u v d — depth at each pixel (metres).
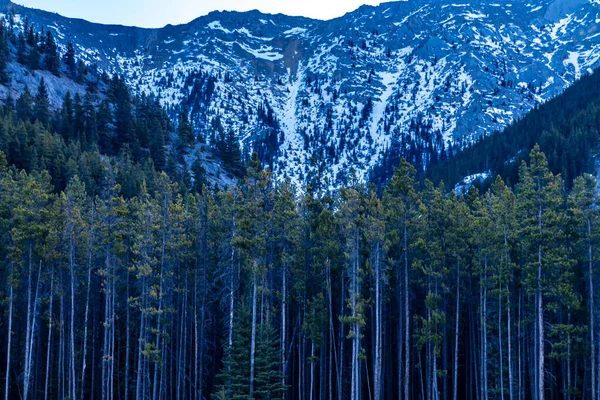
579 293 51.91
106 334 59.41
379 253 53.78
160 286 56.19
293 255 58.47
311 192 62.06
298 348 64.75
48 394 64.19
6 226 54.47
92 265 59.44
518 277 54.62
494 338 57.66
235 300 62.16
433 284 56.16
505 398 56.81
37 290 55.75
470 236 53.38
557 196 50.84
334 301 64.50
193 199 64.88
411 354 63.88
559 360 57.69
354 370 53.31
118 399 63.94
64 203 56.62
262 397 52.03
